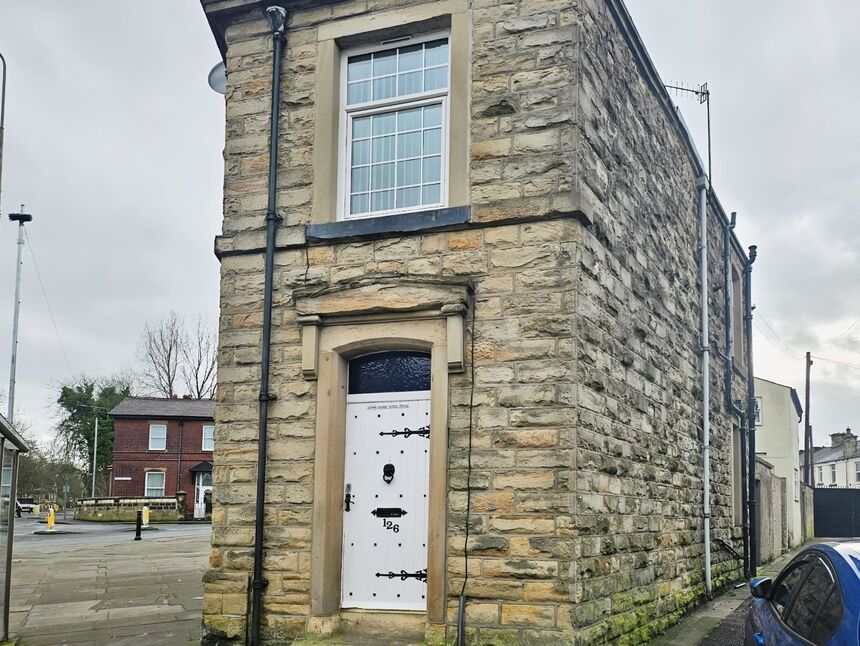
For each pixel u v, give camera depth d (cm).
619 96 970
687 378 1256
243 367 894
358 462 857
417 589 817
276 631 835
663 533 1054
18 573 1728
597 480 815
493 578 757
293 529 846
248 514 867
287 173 909
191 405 5281
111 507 4553
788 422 3067
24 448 1024
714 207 1536
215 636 851
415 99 902
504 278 804
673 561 1097
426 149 900
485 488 774
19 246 3053
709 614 1140
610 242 899
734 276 1847
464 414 793
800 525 3180
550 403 768
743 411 1733
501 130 829
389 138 916
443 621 766
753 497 1691
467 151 838
